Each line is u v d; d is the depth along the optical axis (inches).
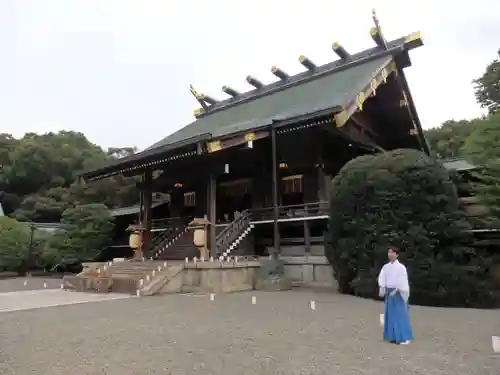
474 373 174.2
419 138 963.3
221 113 1112.2
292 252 719.1
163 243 829.2
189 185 970.7
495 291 432.1
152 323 306.3
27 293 565.9
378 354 207.9
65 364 191.5
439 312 367.2
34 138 2309.3
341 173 531.2
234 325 295.9
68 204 1768.0
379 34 868.6
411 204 456.8
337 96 729.6
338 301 441.4
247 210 751.1
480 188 437.1
